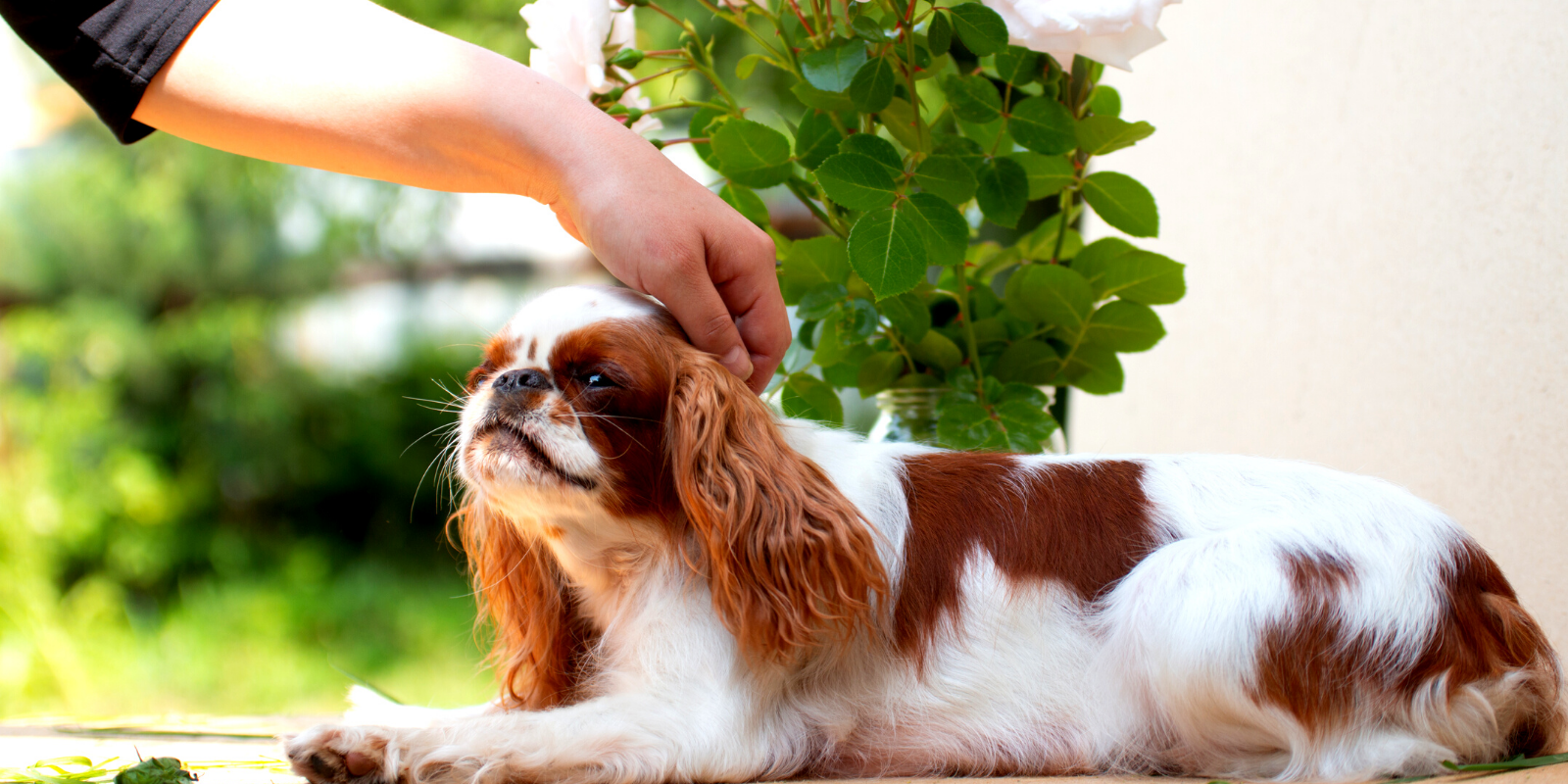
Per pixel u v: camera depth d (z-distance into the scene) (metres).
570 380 1.28
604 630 1.35
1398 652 1.21
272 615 3.68
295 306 4.21
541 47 1.43
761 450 1.28
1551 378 1.38
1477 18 1.47
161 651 3.46
